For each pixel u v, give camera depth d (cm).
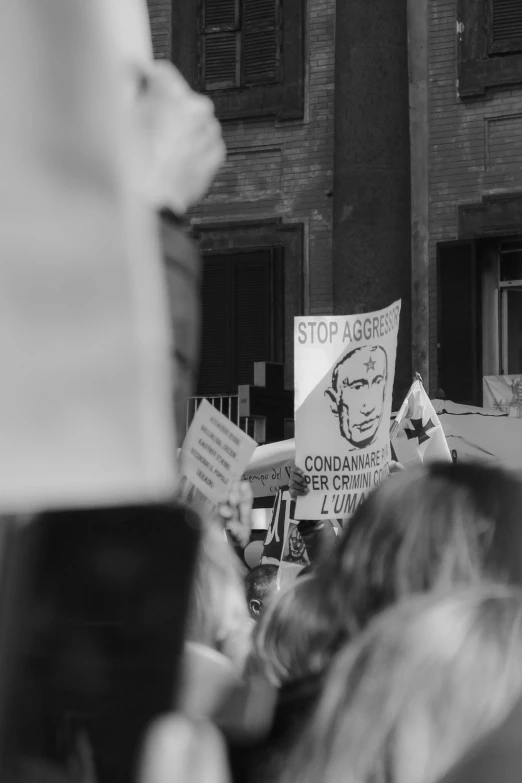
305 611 275
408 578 260
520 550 260
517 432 1554
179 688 132
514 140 2025
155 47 2208
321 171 2108
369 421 799
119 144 111
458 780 185
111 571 126
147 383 108
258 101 2144
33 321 105
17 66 109
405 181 1878
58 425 104
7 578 120
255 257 2130
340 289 1870
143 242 111
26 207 107
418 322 2052
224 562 350
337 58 1898
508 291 2003
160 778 131
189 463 628
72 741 127
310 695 250
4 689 125
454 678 197
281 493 1017
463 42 2053
